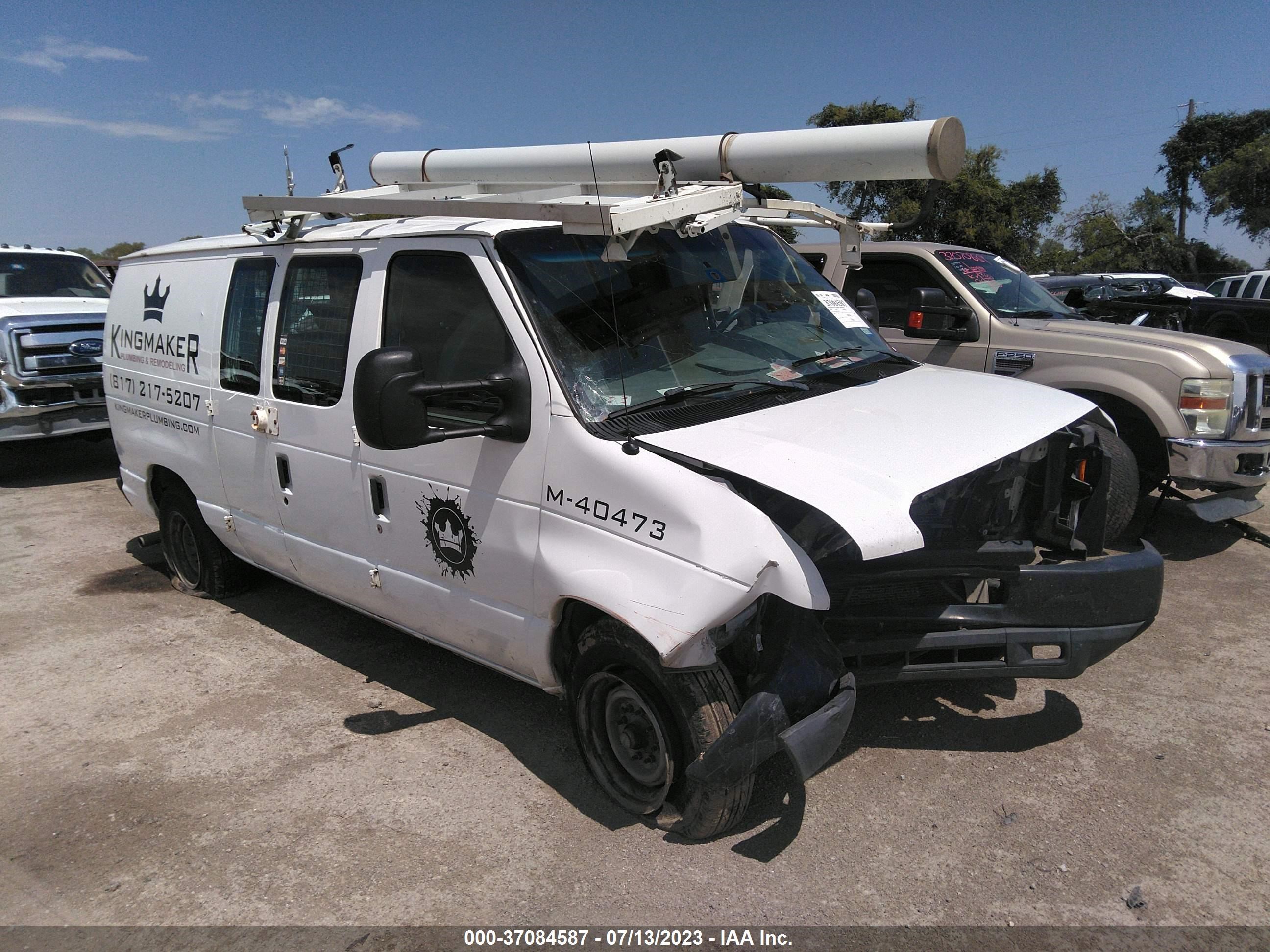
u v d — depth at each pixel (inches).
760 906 109.2
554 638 126.6
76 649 196.1
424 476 138.5
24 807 137.9
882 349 163.9
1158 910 106.7
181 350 193.6
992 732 146.7
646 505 109.9
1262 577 212.7
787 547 101.5
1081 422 162.4
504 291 127.4
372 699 167.6
